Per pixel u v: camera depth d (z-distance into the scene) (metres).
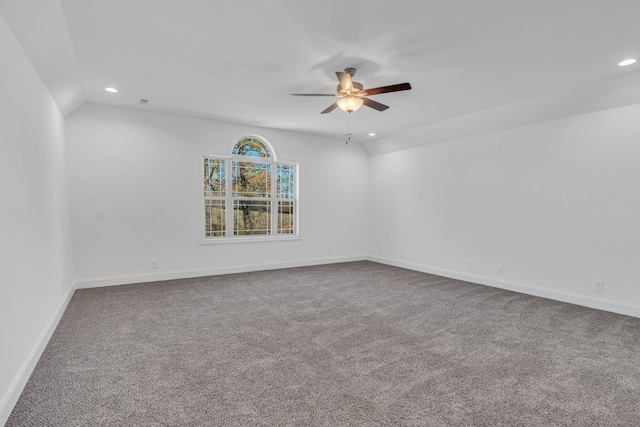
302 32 2.46
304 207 6.12
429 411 1.85
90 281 4.36
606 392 2.05
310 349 2.63
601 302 3.67
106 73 3.26
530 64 2.97
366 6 2.12
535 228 4.24
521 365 2.39
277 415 1.81
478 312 3.56
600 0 2.03
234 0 2.06
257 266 5.68
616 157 3.54
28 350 2.23
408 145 5.92
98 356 2.48
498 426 1.73
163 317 3.32
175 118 4.84
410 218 5.96
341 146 6.52
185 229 5.00
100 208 4.39
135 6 2.13
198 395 1.99
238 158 5.45
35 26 2.19
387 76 3.27
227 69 3.15
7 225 1.94
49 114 3.17
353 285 4.71
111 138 4.42
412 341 2.79
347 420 1.77
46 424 1.73
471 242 4.99
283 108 4.44
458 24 2.32
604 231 3.64
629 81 3.23
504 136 4.54
